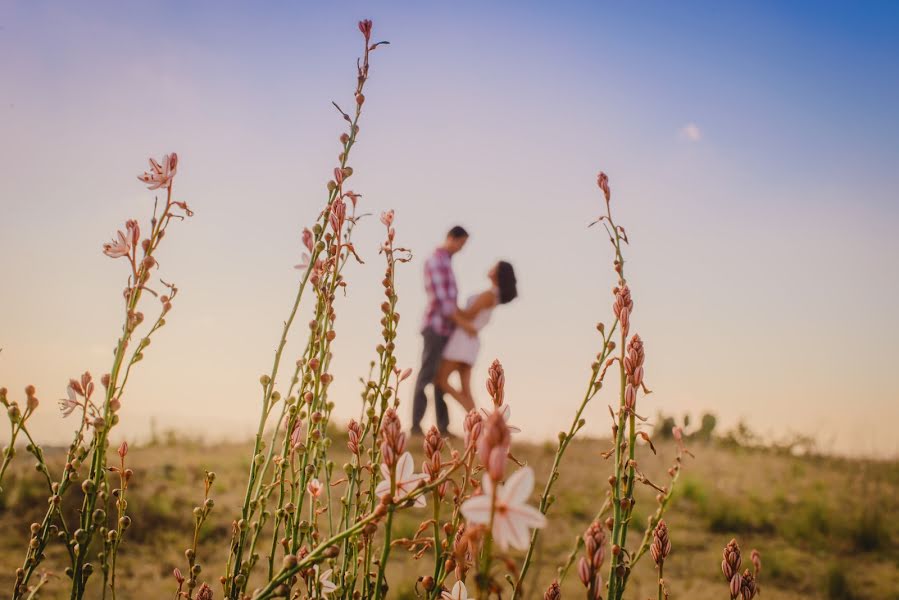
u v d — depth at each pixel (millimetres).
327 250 1793
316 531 1704
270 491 1736
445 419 10039
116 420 1561
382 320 1814
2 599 3484
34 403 1585
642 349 1525
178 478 6754
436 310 9961
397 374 1793
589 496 6750
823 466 9172
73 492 4867
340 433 8234
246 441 8734
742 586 1479
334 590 1649
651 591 4426
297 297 1734
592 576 1084
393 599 3953
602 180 1822
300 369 1769
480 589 962
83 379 1591
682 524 6234
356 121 1814
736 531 6141
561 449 1742
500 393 1360
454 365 10078
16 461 5363
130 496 5543
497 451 943
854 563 5465
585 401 1729
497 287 10180
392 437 1141
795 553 5613
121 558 4441
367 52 1837
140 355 1593
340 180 1785
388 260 1900
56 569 4109
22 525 4621
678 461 1748
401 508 1171
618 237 1799
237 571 1685
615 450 1531
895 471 8672
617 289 1718
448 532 1369
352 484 1719
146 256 1564
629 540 5691
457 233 10016
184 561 4434
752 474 8445
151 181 1582
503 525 991
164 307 1619
